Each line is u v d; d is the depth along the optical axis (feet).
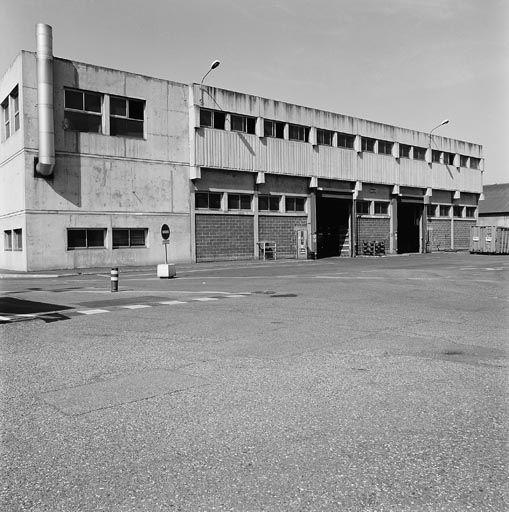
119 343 25.14
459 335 26.58
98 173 87.92
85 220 86.38
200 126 101.14
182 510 9.77
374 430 13.53
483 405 15.44
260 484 10.71
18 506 9.98
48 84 79.77
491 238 144.66
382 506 9.83
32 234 80.94
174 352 23.00
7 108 91.61
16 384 18.16
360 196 137.90
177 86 98.78
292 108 118.83
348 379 18.34
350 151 133.80
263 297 43.75
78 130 86.17
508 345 24.11
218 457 12.01
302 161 121.39
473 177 180.04
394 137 147.23
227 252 107.14
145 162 93.86
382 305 38.42
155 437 13.21
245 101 109.09
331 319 31.96
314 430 13.57
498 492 10.32
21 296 46.93
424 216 160.25
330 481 10.81
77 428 13.89
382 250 141.79
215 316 33.40
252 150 110.52
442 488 10.48
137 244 93.86
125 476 11.13
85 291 51.26
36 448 12.62
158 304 39.63
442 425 13.85
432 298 42.78
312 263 102.99
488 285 53.88
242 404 15.70
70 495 10.37
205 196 104.06
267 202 116.06
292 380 18.26
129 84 91.71
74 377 19.03
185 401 16.03
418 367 19.97
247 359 21.49
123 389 17.39
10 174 88.12
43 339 26.32
